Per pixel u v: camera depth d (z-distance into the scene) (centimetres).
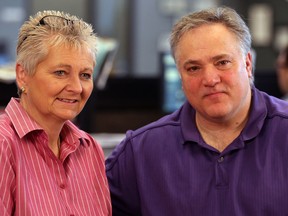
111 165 176
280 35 574
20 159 139
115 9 536
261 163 161
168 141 170
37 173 143
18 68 143
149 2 546
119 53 542
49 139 149
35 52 139
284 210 157
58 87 140
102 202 158
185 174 165
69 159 153
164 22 553
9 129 142
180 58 159
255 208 158
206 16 158
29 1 512
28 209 136
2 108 242
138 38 550
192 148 168
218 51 154
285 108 169
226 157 163
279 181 158
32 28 140
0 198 134
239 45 157
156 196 168
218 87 155
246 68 162
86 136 161
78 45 141
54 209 142
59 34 139
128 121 302
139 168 170
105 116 298
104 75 251
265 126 165
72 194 149
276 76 327
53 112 143
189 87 159
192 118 170
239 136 163
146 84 307
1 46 513
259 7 572
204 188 162
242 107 163
